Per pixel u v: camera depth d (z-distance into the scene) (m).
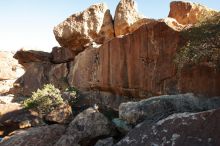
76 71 26.28
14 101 30.02
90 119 16.97
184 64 16.16
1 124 20.38
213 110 11.73
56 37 26.94
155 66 18.36
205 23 14.83
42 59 30.70
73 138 16.19
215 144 10.47
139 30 19.53
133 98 20.39
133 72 19.98
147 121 13.53
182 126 11.73
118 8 26.14
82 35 25.95
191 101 15.15
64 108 20.78
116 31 25.98
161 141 11.56
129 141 12.45
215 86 15.29
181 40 16.80
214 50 14.41
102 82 22.92
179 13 22.45
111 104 22.11
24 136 17.28
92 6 26.64
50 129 17.78
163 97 15.59
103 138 16.47
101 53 23.28
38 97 21.42
